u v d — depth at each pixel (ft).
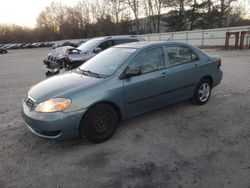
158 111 15.79
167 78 13.92
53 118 10.32
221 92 20.06
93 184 8.80
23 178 9.30
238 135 12.08
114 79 11.95
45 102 10.66
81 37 207.72
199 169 9.37
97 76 12.51
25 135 13.06
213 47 76.02
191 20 137.49
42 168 9.91
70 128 10.70
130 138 12.19
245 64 36.17
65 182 8.97
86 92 11.00
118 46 15.29
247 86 21.86
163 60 14.05
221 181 8.62
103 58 14.40
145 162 10.03
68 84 11.80
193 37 83.82
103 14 186.29
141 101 13.02
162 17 151.23
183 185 8.51
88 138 11.37
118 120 12.72
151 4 163.12
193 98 16.34
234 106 16.34
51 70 31.83
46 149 11.45
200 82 16.21
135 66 12.76
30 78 31.40
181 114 15.17
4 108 18.06
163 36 94.73
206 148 10.93
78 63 28.40
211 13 130.00
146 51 13.39
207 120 14.11
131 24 175.94
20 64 53.67
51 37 239.71
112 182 8.86
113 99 11.71
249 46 65.36
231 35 70.54
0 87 26.13
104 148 11.32
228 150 10.68
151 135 12.46
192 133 12.50
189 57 15.51
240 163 9.66
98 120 11.49
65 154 10.93
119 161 10.18
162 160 10.11
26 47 188.24
